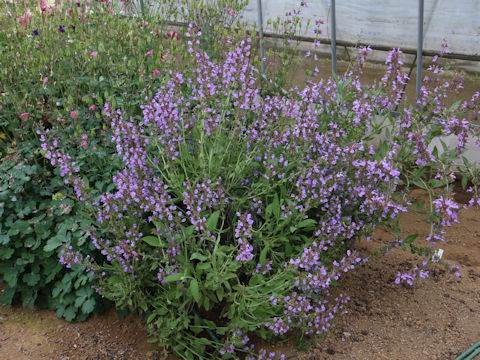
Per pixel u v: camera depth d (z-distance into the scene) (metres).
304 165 3.36
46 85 3.98
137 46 4.48
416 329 3.37
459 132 3.57
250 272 3.17
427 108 3.76
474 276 3.86
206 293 3.08
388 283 3.83
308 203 3.05
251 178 3.50
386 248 3.51
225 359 3.12
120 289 3.15
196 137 3.18
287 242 3.23
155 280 3.40
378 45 5.38
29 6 4.95
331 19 5.40
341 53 5.70
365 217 3.50
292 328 3.36
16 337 3.40
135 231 3.11
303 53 5.86
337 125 3.70
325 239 3.24
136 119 4.01
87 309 3.39
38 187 3.70
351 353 3.20
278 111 3.39
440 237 3.25
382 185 3.32
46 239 3.60
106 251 3.12
